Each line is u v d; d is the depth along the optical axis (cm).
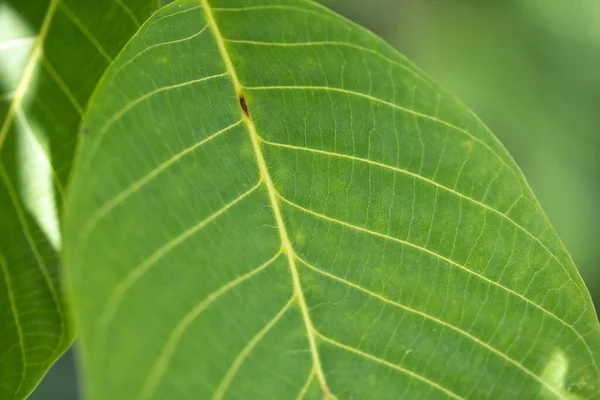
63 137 26
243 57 25
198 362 22
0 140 26
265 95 25
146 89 23
